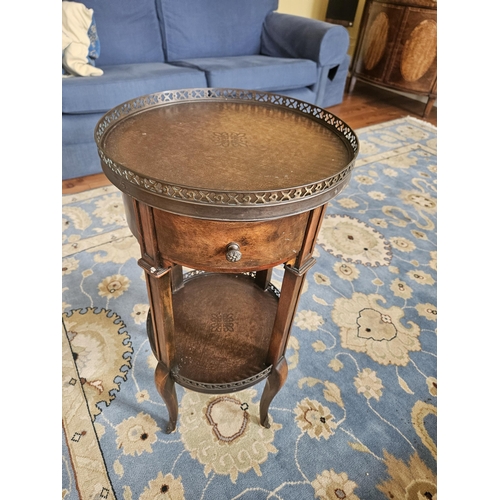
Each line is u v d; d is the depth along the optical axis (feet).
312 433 3.86
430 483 3.55
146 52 8.91
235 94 3.98
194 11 9.17
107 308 5.02
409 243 6.89
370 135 10.91
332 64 10.24
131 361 4.39
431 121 12.28
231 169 2.59
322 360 4.63
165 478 3.41
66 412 3.84
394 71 12.26
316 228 2.64
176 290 4.34
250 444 3.72
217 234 2.30
